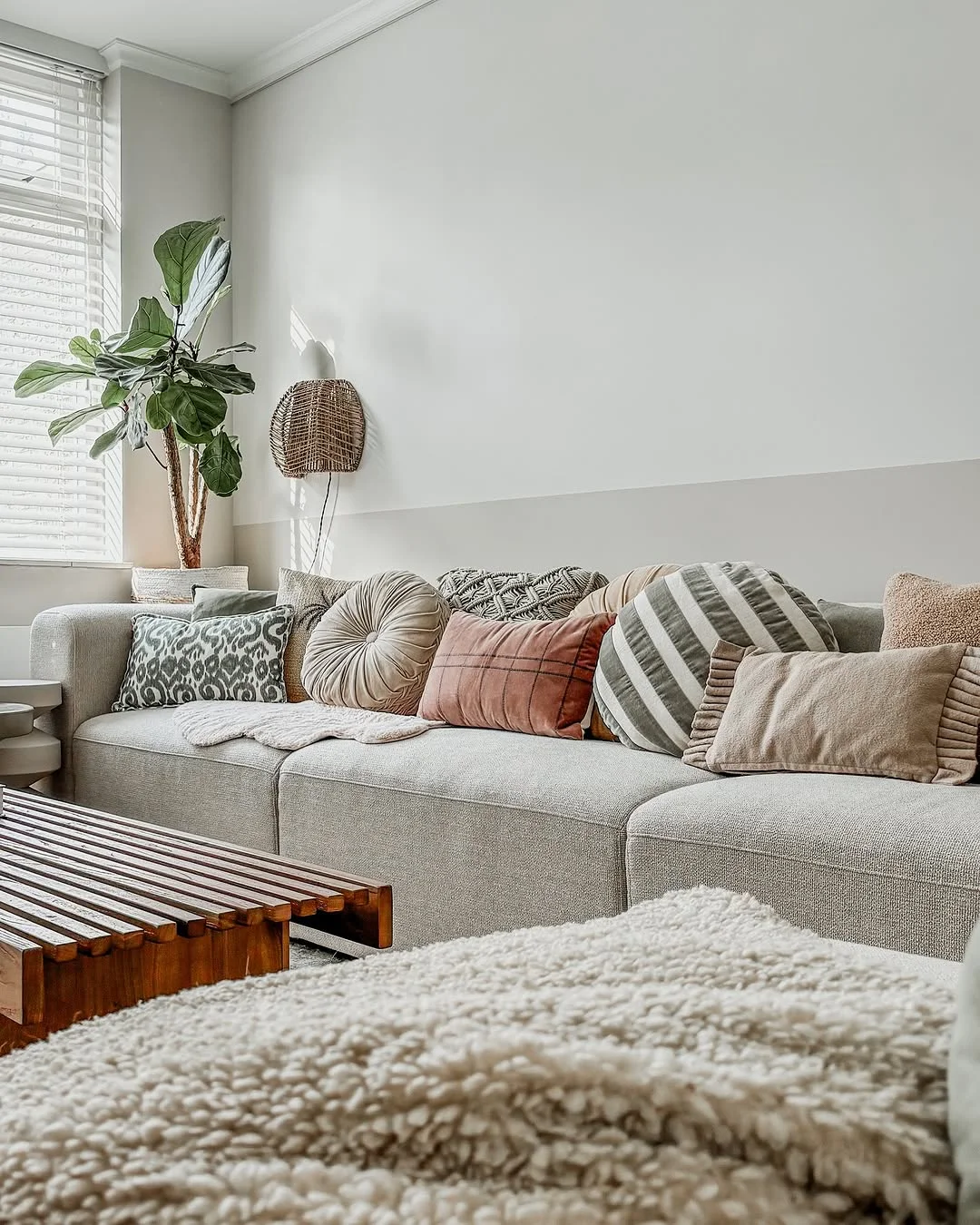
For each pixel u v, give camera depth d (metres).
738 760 2.14
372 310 4.38
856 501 3.01
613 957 0.77
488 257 3.96
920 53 2.88
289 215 4.78
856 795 1.82
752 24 3.22
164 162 4.89
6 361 4.66
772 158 3.18
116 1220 0.55
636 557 3.53
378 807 2.42
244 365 5.01
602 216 3.61
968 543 2.80
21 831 2.05
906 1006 0.65
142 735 3.19
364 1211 0.54
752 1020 0.65
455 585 3.27
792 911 1.73
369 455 4.41
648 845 1.92
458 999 0.69
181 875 1.69
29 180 4.69
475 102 4.00
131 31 4.60
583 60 3.66
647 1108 0.58
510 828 2.16
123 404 4.62
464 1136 0.59
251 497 4.99
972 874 1.54
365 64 4.42
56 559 4.67
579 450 3.68
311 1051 0.64
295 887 1.62
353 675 3.11
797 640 2.37
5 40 4.51
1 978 1.35
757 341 3.22
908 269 2.90
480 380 3.99
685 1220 0.54
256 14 4.44
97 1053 0.71
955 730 1.95
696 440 3.37
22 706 3.07
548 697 2.61
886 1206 0.56
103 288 4.86
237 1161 0.59
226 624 3.53
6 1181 0.58
